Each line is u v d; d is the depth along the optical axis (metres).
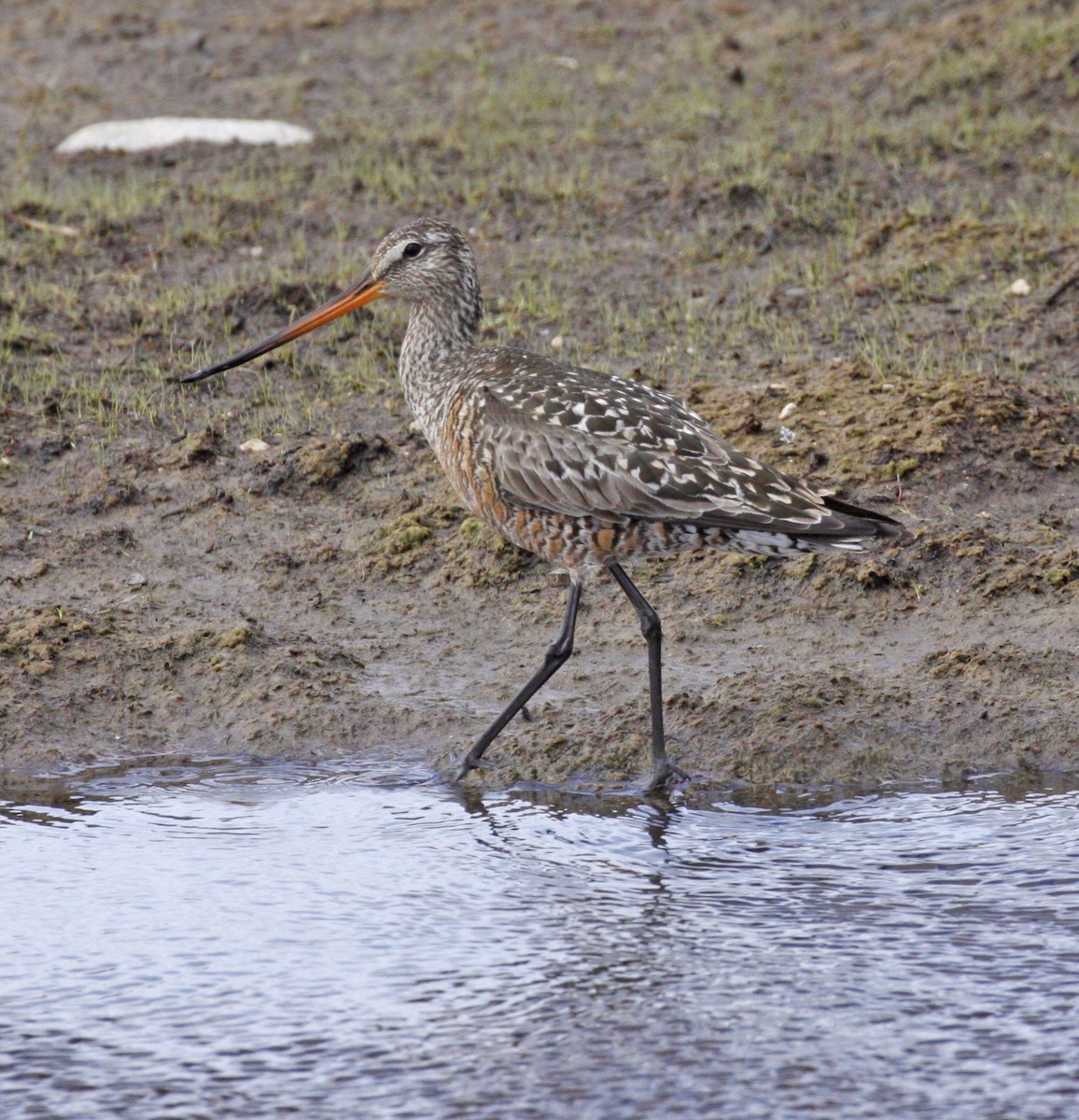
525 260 19.09
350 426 15.80
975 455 14.64
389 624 13.34
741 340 17.08
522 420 11.11
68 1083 8.26
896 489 14.30
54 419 15.84
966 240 18.55
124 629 12.98
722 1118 7.93
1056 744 11.44
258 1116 8.00
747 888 9.99
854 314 17.42
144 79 25.70
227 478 15.04
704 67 25.08
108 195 20.59
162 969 9.23
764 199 20.03
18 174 21.75
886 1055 8.39
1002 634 12.62
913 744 11.52
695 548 11.29
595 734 11.70
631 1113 7.98
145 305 17.95
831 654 12.66
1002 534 13.80
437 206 20.56
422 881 10.12
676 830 10.70
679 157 21.59
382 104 24.48
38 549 14.04
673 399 11.48
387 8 28.52
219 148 22.48
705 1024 8.67
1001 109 22.31
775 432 15.09
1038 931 9.42
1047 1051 8.39
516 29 27.33
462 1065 8.37
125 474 15.04
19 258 18.97
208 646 12.76
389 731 11.99
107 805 11.11
